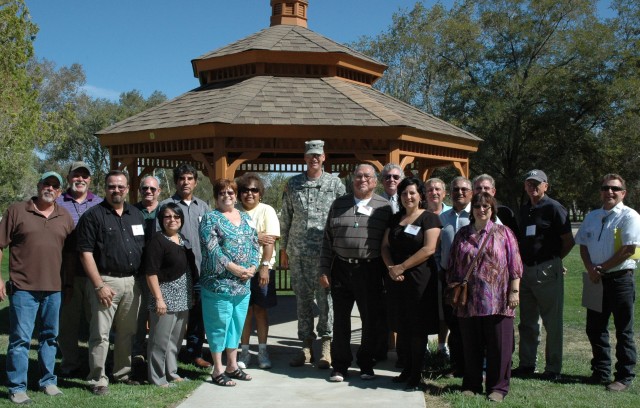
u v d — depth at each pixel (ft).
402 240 17.35
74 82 168.66
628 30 106.52
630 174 97.60
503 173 101.81
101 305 16.63
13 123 75.56
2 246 15.93
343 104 29.22
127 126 30.63
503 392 16.56
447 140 31.89
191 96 32.86
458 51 106.73
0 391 16.97
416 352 17.37
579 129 96.02
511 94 96.27
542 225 18.66
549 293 18.65
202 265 17.81
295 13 38.75
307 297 20.30
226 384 17.78
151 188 19.77
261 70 32.99
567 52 97.04
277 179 141.08
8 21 74.08
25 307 15.98
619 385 17.88
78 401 15.94
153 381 17.65
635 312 31.01
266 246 19.61
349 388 17.63
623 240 17.58
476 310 16.35
